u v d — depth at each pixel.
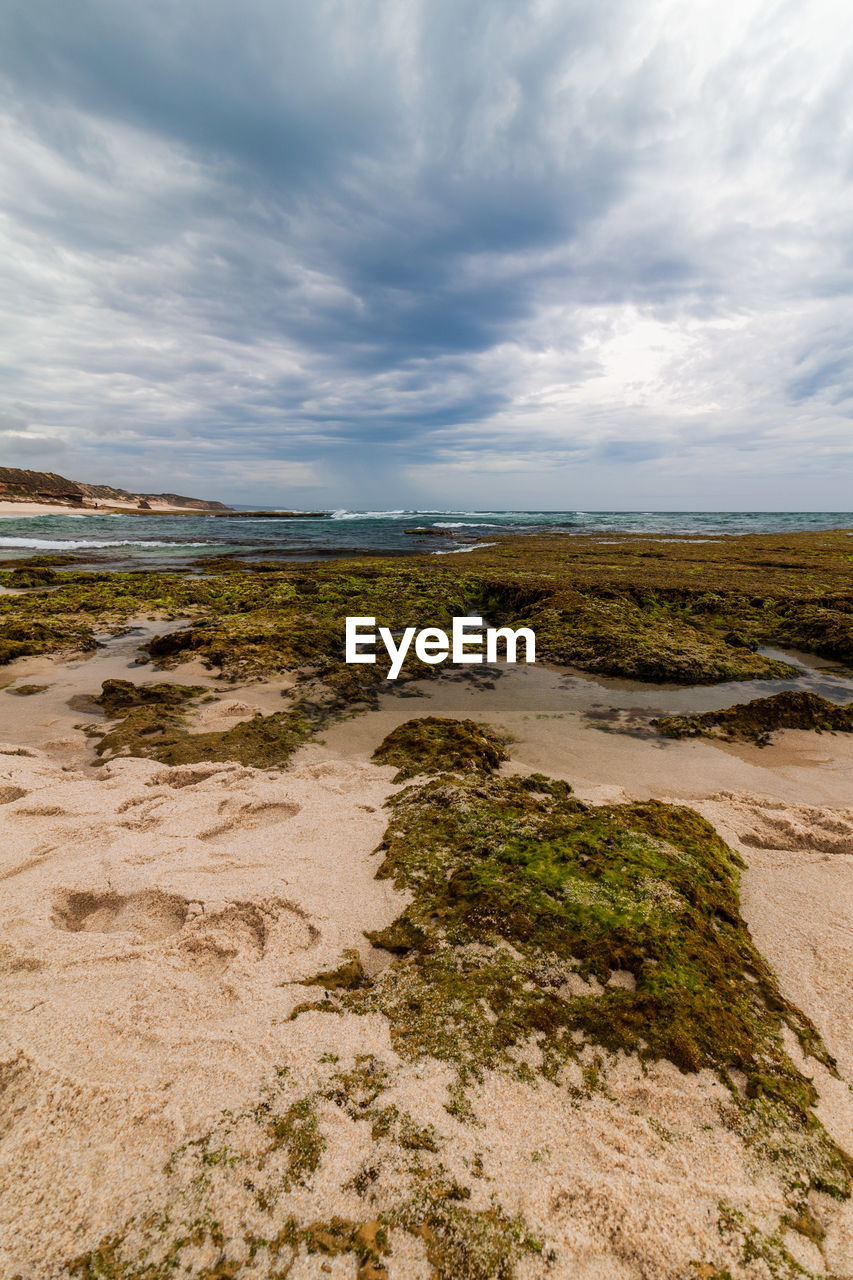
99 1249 2.07
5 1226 2.12
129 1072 2.71
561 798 6.18
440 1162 2.37
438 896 4.07
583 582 19.48
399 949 3.66
